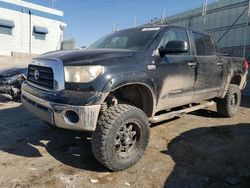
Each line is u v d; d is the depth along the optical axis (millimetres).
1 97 8695
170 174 3537
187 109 5258
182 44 4016
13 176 3367
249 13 10688
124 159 3562
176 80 4469
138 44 4281
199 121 6191
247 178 3498
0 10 23219
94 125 3287
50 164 3732
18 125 5512
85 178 3365
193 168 3732
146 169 3658
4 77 7801
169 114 4684
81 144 4465
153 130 5348
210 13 12703
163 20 16000
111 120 3375
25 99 4016
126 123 3539
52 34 27531
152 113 4141
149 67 3918
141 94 4070
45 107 3494
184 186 3262
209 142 4793
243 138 5070
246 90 10875
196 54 5141
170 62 4336
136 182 3316
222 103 6453
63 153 4109
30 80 4082
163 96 4266
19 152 4129
